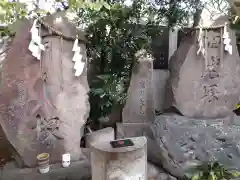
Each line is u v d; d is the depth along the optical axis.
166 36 2.66
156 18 2.40
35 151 1.88
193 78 2.31
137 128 2.39
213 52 2.29
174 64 2.40
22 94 1.82
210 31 2.27
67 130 1.94
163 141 2.00
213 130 2.06
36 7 2.03
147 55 2.39
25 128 1.84
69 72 1.92
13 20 1.96
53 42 1.86
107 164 1.43
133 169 1.46
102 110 2.39
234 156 1.89
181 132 2.05
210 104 2.33
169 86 2.47
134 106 2.43
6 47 2.05
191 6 2.39
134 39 2.31
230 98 2.36
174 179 1.85
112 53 2.31
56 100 1.89
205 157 1.87
